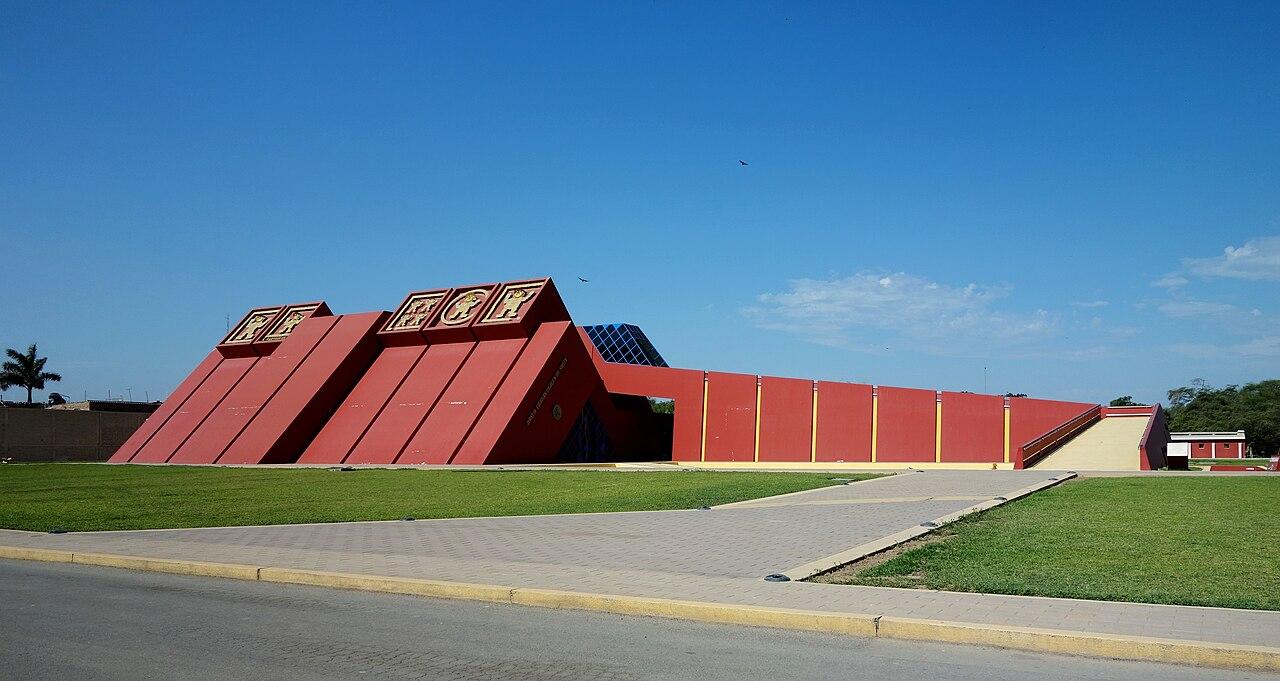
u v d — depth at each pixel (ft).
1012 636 29.73
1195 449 262.06
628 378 187.52
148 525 67.87
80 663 28.12
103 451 238.27
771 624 33.32
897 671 26.81
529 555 49.24
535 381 164.96
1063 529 53.21
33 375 340.39
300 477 125.29
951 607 33.76
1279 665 26.37
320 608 37.29
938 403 158.51
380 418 173.88
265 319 214.69
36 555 53.83
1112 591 35.81
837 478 101.71
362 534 60.39
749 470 130.52
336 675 26.45
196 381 206.90
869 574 41.24
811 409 168.86
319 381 182.39
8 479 128.77
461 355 179.22
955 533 53.31
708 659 28.30
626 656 28.73
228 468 154.81
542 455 166.91
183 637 31.73
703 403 179.42
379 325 194.70
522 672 26.73
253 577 45.39
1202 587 36.47
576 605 37.09
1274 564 41.34
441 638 31.45
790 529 58.65
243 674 26.66
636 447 200.44
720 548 50.96
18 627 33.60
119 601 39.09
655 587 38.88
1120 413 151.94
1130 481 87.04
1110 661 27.91
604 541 54.80
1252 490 75.46
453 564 46.14
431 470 137.69
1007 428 153.17
